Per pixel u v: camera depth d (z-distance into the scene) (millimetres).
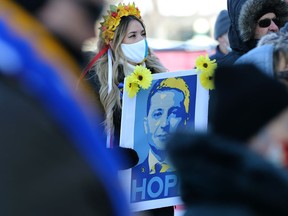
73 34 2770
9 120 2420
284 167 3646
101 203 2549
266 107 3641
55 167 2451
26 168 2412
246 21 9234
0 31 2547
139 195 7723
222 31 13945
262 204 3445
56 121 2488
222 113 3723
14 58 2492
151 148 7762
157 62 8672
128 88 7637
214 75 3818
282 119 3654
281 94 3664
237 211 3434
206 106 7859
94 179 2525
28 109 2447
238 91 3695
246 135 3664
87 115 2656
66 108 2537
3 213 2377
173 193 7809
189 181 3549
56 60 2654
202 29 39094
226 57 9609
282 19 9383
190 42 21406
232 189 3463
